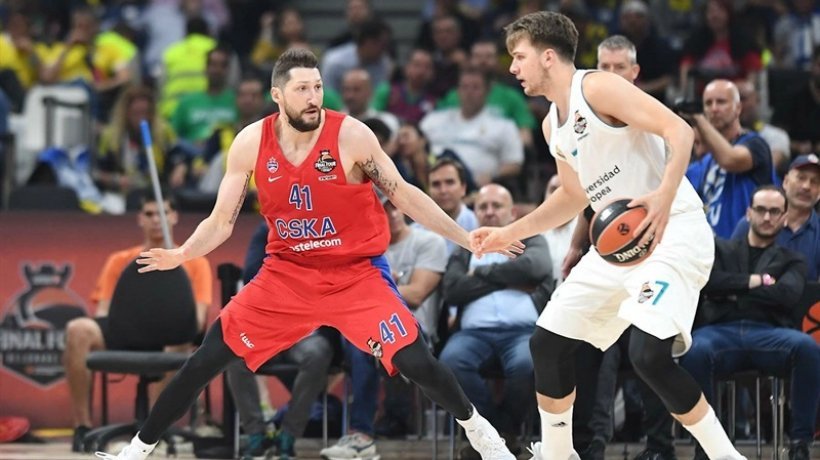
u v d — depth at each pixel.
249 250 12.91
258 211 15.91
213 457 12.75
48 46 21.11
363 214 9.46
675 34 22.19
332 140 9.27
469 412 9.47
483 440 9.51
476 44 18.77
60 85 19.41
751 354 11.64
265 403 14.27
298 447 13.17
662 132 8.34
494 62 18.70
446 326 13.05
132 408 14.75
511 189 15.84
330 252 9.44
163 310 13.33
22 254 14.86
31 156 17.92
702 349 11.56
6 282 14.81
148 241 14.17
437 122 17.78
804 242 12.74
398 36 24.23
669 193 8.20
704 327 11.87
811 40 20.83
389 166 9.41
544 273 12.47
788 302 11.76
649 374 8.70
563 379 9.33
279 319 9.49
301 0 24.75
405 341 9.30
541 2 20.55
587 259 9.22
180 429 13.25
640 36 18.98
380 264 9.59
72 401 13.42
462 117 17.72
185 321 13.37
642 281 8.74
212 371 9.54
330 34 24.55
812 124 16.78
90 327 13.48
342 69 20.41
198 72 20.97
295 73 9.08
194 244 9.47
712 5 18.55
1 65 20.38
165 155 18.80
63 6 23.42
